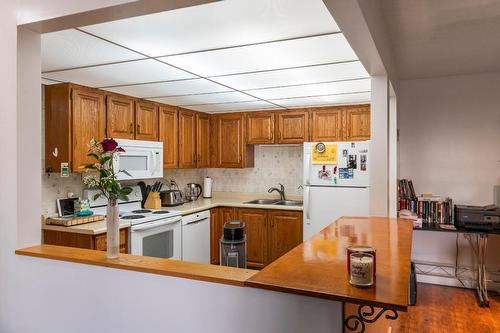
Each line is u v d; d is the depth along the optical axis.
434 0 2.07
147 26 1.86
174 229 3.68
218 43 2.13
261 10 1.69
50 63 2.51
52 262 1.70
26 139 1.80
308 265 1.40
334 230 2.08
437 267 3.97
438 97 3.99
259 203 4.75
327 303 1.15
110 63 2.52
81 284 1.63
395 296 1.08
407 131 4.12
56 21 1.67
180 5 1.46
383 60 2.29
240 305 1.30
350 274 1.21
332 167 4.06
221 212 4.59
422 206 3.80
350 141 4.23
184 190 5.02
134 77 2.92
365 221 2.38
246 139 4.81
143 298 1.49
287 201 4.81
